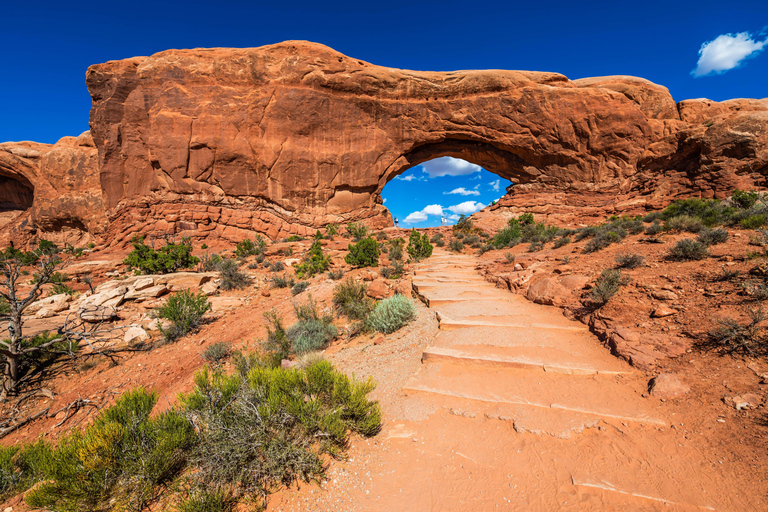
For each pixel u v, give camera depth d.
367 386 4.15
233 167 31.56
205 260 18.78
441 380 5.08
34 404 7.45
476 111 34.19
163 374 8.14
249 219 31.84
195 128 30.75
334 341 8.26
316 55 32.34
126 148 30.86
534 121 33.97
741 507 2.53
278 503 2.92
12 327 7.87
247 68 31.48
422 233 29.73
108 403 7.28
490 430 3.85
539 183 36.22
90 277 19.44
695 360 4.47
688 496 2.70
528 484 3.01
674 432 3.45
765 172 27.03
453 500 2.91
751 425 3.22
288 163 32.22
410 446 3.68
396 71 34.19
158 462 3.00
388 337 7.59
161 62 31.16
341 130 33.41
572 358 5.33
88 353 9.35
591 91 32.97
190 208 31.19
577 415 3.93
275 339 8.42
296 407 3.50
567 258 10.72
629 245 10.54
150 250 17.05
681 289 6.32
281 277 15.68
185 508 2.67
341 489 3.07
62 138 42.19
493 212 36.12
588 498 2.79
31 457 4.26
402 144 35.03
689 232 10.65
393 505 2.89
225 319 11.35
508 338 6.23
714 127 28.55
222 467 3.10
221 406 3.68
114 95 30.55
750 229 9.20
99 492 2.85
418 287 10.72
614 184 33.44
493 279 11.28
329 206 34.09
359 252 15.72
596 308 6.92
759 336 4.29
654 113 33.38
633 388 4.35
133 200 31.12
